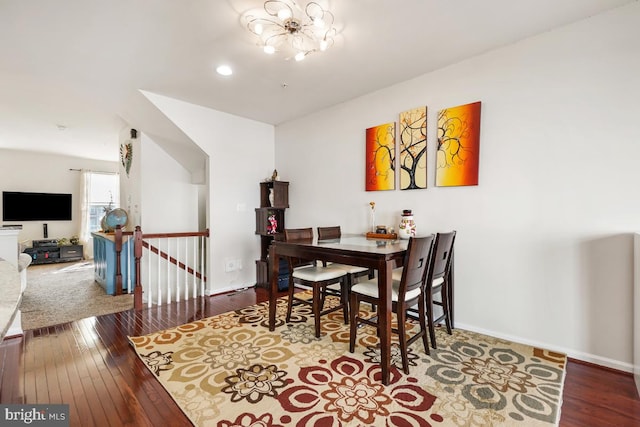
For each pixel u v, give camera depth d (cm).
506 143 245
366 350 232
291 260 288
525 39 234
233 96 349
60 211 727
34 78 303
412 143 301
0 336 68
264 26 213
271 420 155
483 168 257
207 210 398
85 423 154
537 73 230
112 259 427
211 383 188
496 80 249
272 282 270
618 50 200
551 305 227
